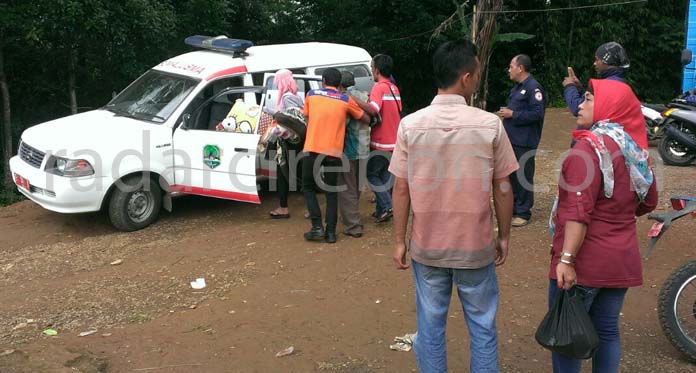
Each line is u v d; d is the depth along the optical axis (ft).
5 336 15.20
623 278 10.65
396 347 14.20
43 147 22.99
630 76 59.06
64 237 23.91
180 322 15.79
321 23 53.31
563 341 10.42
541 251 19.79
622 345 14.15
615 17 57.77
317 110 20.18
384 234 21.97
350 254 20.15
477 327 11.03
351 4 52.42
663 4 58.65
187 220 25.08
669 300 13.24
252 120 23.61
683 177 29.01
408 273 18.45
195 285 18.08
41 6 31.40
